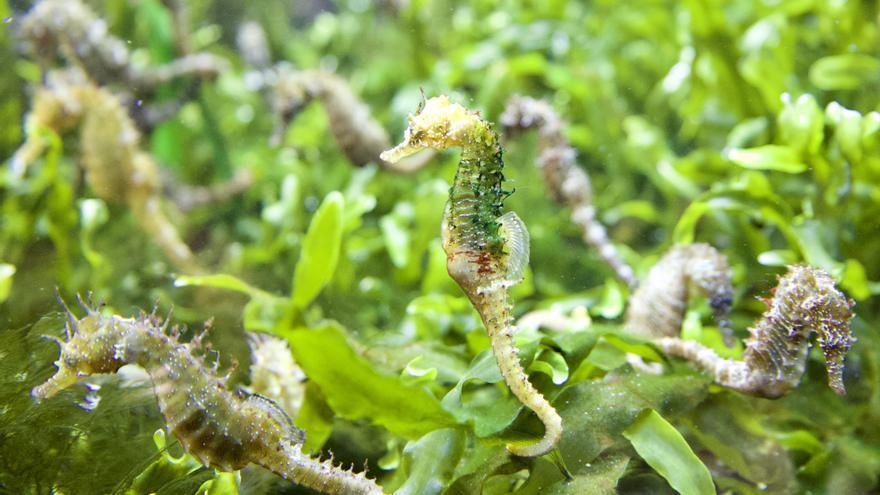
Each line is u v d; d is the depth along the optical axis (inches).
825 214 13.0
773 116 16.6
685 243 13.3
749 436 10.1
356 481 7.8
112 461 8.7
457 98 21.6
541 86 22.8
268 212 19.6
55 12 18.8
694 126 20.3
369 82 26.4
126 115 17.3
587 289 17.8
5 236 17.1
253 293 11.1
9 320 12.4
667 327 11.4
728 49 17.9
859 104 16.2
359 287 17.4
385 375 8.1
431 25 25.8
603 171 21.8
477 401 9.0
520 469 8.7
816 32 19.0
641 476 9.3
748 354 9.2
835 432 10.9
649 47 23.1
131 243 18.9
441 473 8.3
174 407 7.3
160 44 23.5
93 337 7.5
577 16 25.0
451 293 15.5
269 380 10.1
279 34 30.8
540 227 19.5
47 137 16.4
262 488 8.9
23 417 8.8
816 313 8.4
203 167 24.1
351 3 31.4
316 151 23.0
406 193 20.3
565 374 8.7
